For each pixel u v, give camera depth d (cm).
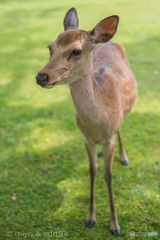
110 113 262
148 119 468
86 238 272
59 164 380
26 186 343
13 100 564
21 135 447
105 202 314
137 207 303
